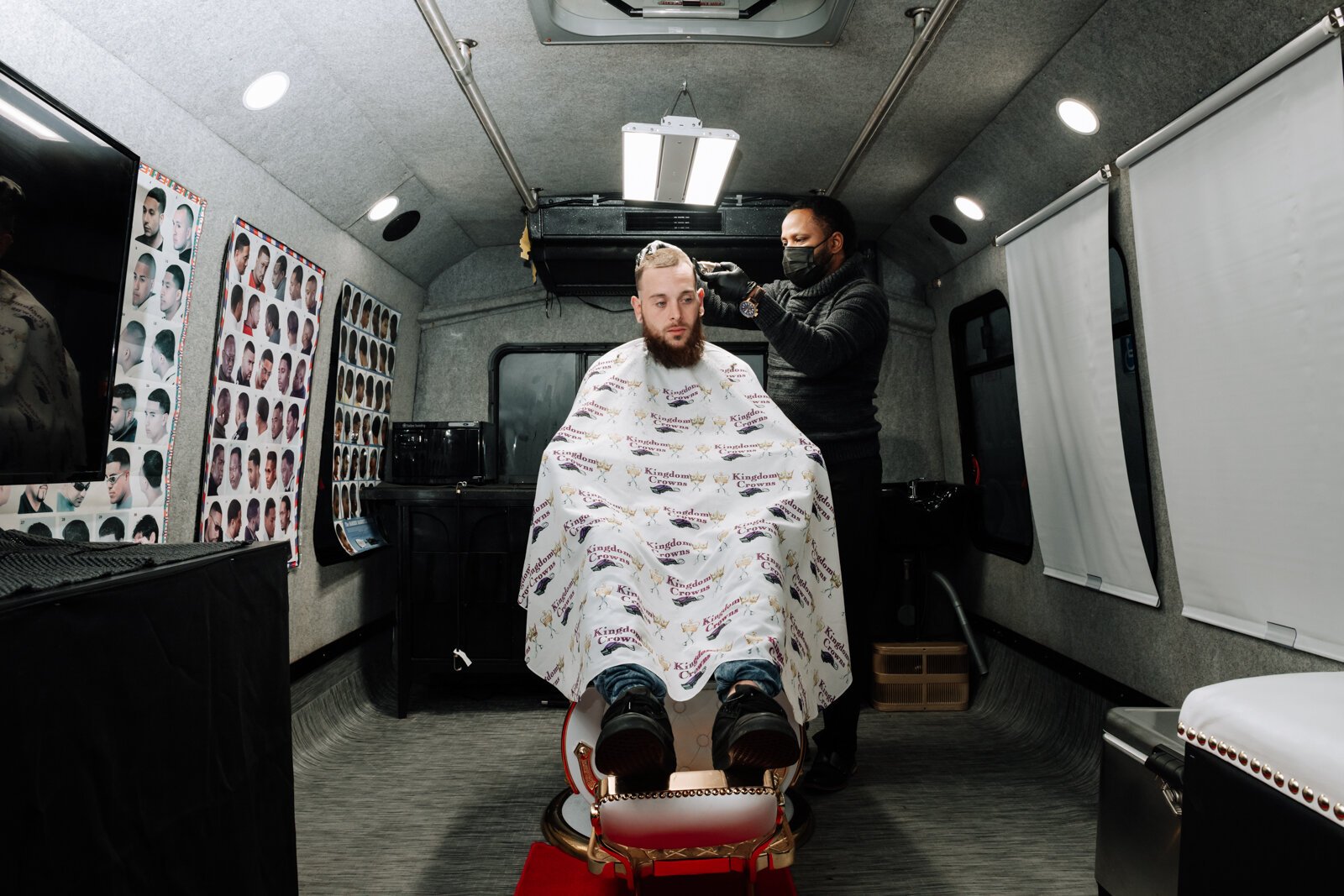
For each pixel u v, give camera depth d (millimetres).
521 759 3008
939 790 2707
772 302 2441
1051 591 3352
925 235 4145
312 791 2713
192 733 1215
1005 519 3904
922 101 2936
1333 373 1847
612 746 1364
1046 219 3127
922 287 4645
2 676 860
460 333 4719
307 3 2307
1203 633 2404
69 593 965
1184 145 2297
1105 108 2572
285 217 3107
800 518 2006
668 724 1480
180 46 2221
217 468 2723
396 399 4438
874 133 3086
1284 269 1968
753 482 2098
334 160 3143
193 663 1228
